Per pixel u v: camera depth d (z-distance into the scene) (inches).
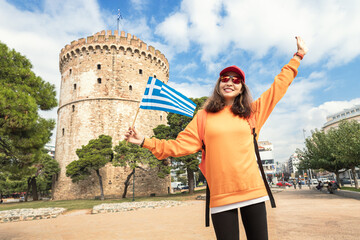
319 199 690.8
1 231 386.3
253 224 56.9
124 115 1446.9
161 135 1225.4
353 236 237.6
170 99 115.9
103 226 394.3
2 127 393.4
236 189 57.7
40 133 447.2
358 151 677.3
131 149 1117.1
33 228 411.8
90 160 1098.1
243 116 65.9
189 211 559.5
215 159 61.1
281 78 73.9
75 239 297.0
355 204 517.7
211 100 70.1
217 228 57.4
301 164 1273.4
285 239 233.0
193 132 68.8
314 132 1087.6
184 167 1199.6
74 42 1552.7
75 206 839.7
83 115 1427.2
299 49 79.4
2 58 430.3
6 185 1820.9
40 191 2132.1
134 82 1521.9
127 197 1269.7
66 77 1573.6
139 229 345.7
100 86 1456.7
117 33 1535.4
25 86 434.6
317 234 252.1
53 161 1401.3
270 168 3260.3
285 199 744.3
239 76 70.8
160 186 1457.9
